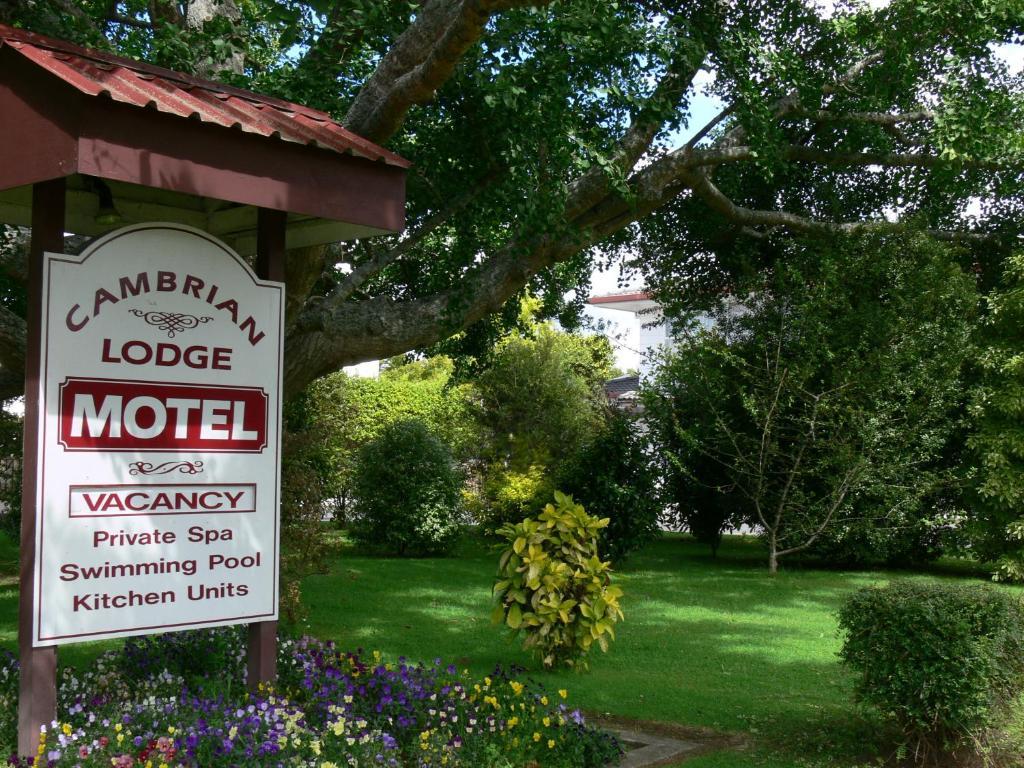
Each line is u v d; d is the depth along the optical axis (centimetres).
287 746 407
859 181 1529
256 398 473
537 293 1314
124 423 431
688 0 993
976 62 1138
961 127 1030
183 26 871
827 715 611
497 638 880
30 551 405
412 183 859
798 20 1102
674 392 1565
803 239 1396
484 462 1725
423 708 509
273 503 477
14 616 954
